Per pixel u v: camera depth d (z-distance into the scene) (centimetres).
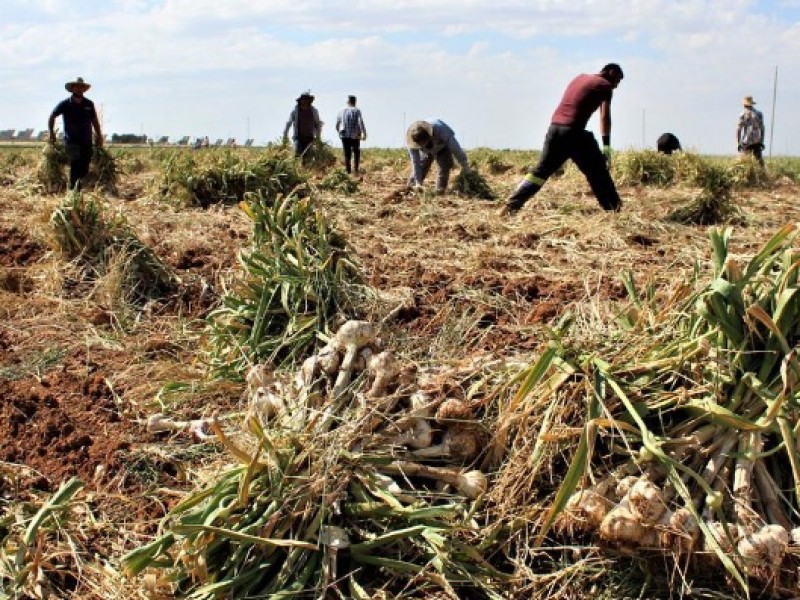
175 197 1144
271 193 1136
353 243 796
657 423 325
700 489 302
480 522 317
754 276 351
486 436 336
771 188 1468
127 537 329
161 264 659
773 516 302
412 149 1243
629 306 378
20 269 686
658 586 292
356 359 366
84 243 664
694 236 849
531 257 740
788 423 313
